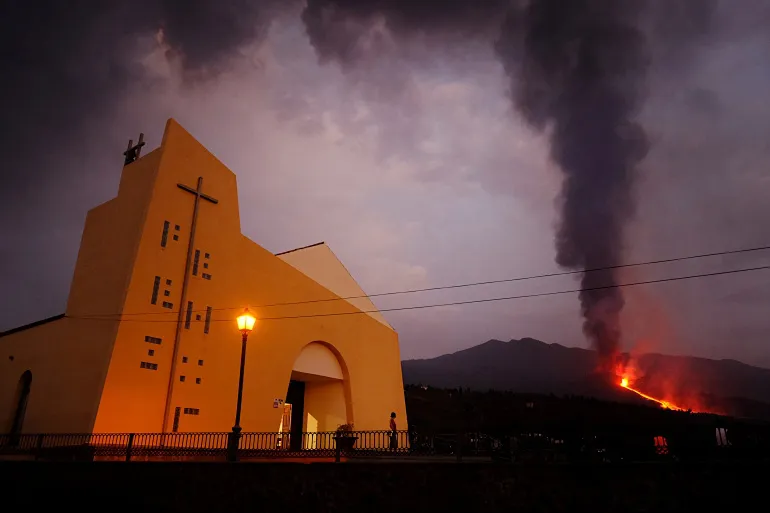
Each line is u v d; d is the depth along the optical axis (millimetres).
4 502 13320
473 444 18219
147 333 21109
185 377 22172
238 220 27156
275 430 26484
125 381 19953
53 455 17906
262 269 28109
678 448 14945
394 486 13945
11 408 23984
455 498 13750
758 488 13516
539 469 13859
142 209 22438
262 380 26359
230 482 14094
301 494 13961
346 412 33469
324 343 32844
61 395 21438
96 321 21562
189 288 23234
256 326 26734
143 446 18922
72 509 13570
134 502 13844
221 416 23438
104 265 23000
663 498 13516
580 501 13562
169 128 23922
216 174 26188
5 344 26266
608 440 15461
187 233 23766
